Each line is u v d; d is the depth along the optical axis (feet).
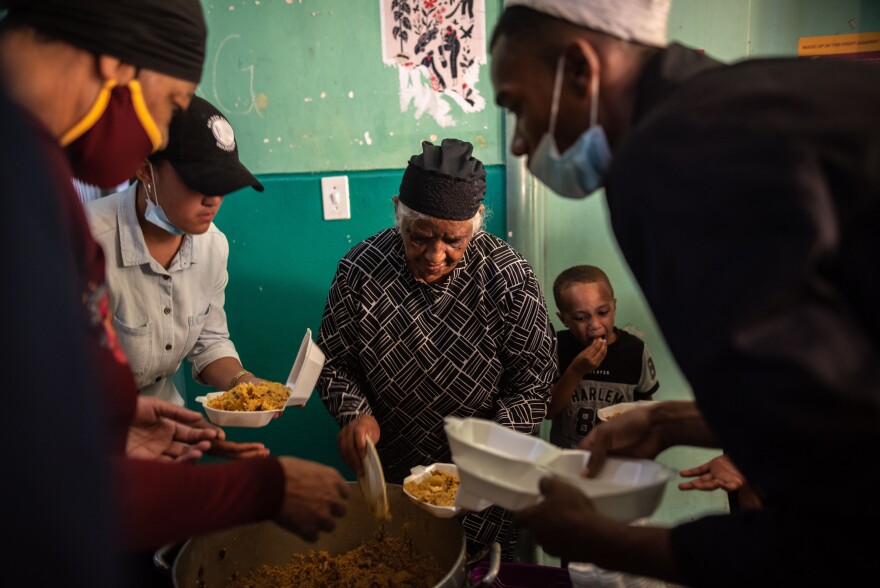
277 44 7.06
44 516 1.25
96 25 2.74
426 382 5.68
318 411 7.57
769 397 1.91
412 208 5.06
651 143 2.24
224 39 7.12
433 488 4.84
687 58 2.56
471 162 5.17
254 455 4.70
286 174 7.30
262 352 7.58
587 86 2.66
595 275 6.47
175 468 2.87
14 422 1.23
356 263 5.73
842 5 6.53
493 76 2.92
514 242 7.01
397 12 6.87
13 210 1.27
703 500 7.50
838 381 1.87
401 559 4.92
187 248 5.53
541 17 2.67
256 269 7.45
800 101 2.08
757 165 1.99
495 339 5.65
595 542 2.58
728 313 1.95
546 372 5.69
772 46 6.70
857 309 2.02
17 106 1.36
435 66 6.93
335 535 5.27
